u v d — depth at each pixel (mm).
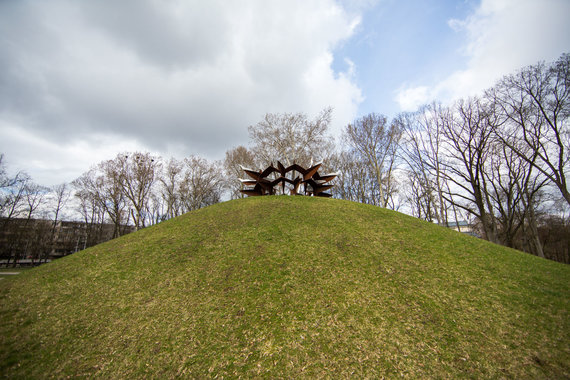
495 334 5863
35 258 47469
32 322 6715
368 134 30875
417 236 11531
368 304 6934
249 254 9750
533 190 22859
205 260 9562
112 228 51469
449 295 7367
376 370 5016
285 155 30047
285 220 12883
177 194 41875
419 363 5145
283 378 4926
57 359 5508
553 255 43781
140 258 10219
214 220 13664
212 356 5477
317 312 6641
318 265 8914
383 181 36781
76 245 53781
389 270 8656
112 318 6789
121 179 33531
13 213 38656
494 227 22922
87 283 8664
